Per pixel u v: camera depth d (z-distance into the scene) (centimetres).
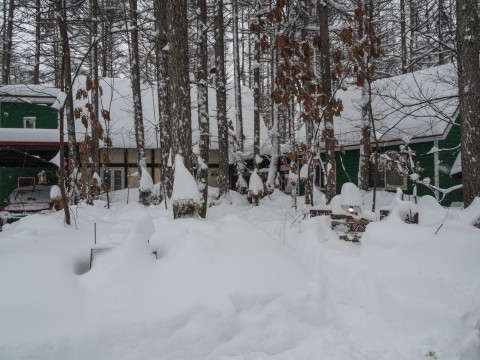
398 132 1563
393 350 370
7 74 2527
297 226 737
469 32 789
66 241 564
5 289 396
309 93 882
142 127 1608
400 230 554
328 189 1180
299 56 844
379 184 1717
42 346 345
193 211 669
